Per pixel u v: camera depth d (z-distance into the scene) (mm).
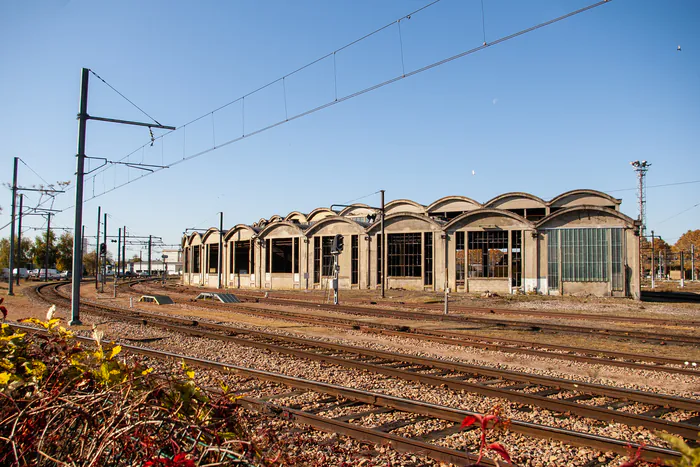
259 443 4566
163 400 4262
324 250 47906
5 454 3965
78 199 20031
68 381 4520
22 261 105750
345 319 21891
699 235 121250
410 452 6551
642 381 10992
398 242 44031
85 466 3822
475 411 8398
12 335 5023
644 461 6195
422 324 21141
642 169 68375
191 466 3469
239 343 15469
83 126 19938
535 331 19203
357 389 9172
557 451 6621
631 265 35469
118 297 38938
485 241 40094
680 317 24891
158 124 21000
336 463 6199
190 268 66125
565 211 37125
